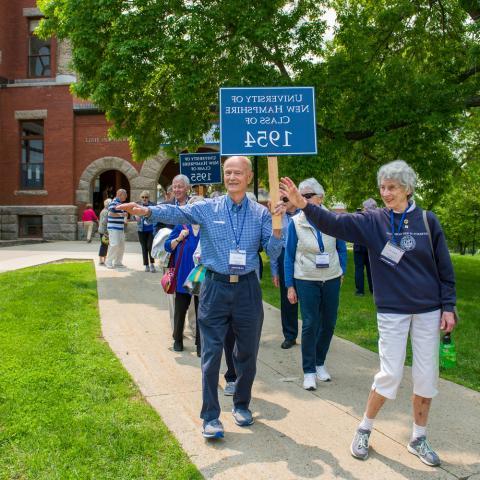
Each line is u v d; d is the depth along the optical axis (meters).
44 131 23.38
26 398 4.14
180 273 5.65
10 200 23.61
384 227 3.39
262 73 11.80
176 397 4.46
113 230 12.60
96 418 3.87
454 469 3.36
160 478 3.14
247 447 3.59
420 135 12.29
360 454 3.45
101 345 5.89
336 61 11.96
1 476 3.07
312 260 4.84
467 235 44.44
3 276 10.47
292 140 4.98
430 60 14.12
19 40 23.95
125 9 12.17
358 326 7.41
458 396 4.67
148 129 14.13
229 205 3.86
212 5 12.15
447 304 3.28
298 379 5.10
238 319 3.81
